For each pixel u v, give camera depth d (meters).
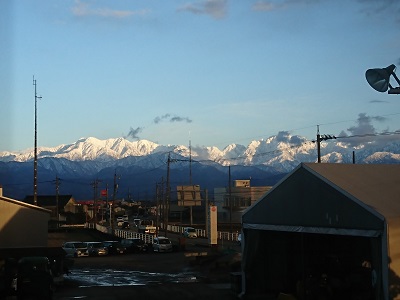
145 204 152.50
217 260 35.91
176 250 54.47
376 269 14.88
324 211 17.17
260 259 21.33
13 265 22.41
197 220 106.56
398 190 16.81
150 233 77.44
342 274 19.78
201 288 24.91
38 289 21.09
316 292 18.78
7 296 21.61
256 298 20.91
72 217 105.94
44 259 21.78
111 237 68.81
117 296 22.73
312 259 20.64
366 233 15.26
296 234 21.38
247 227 21.47
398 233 14.48
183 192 62.09
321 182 17.44
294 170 18.86
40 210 32.34
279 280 21.31
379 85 12.40
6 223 31.47
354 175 17.98
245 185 93.06
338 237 20.83
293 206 18.80
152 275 32.69
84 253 48.50
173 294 23.05
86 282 28.61
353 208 15.89
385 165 19.78
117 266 39.59
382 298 14.55
